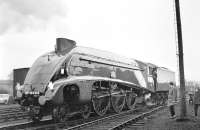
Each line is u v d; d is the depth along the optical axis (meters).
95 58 15.33
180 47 12.20
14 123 13.64
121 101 17.73
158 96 25.66
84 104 13.73
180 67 12.19
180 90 12.24
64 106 12.75
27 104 12.92
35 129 10.84
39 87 12.27
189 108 19.23
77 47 14.44
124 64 18.67
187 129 10.02
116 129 10.64
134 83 19.58
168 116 14.71
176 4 12.36
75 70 13.47
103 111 15.68
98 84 15.15
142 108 19.97
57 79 12.52
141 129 10.45
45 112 12.60
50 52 14.17
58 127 11.48
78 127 10.98
